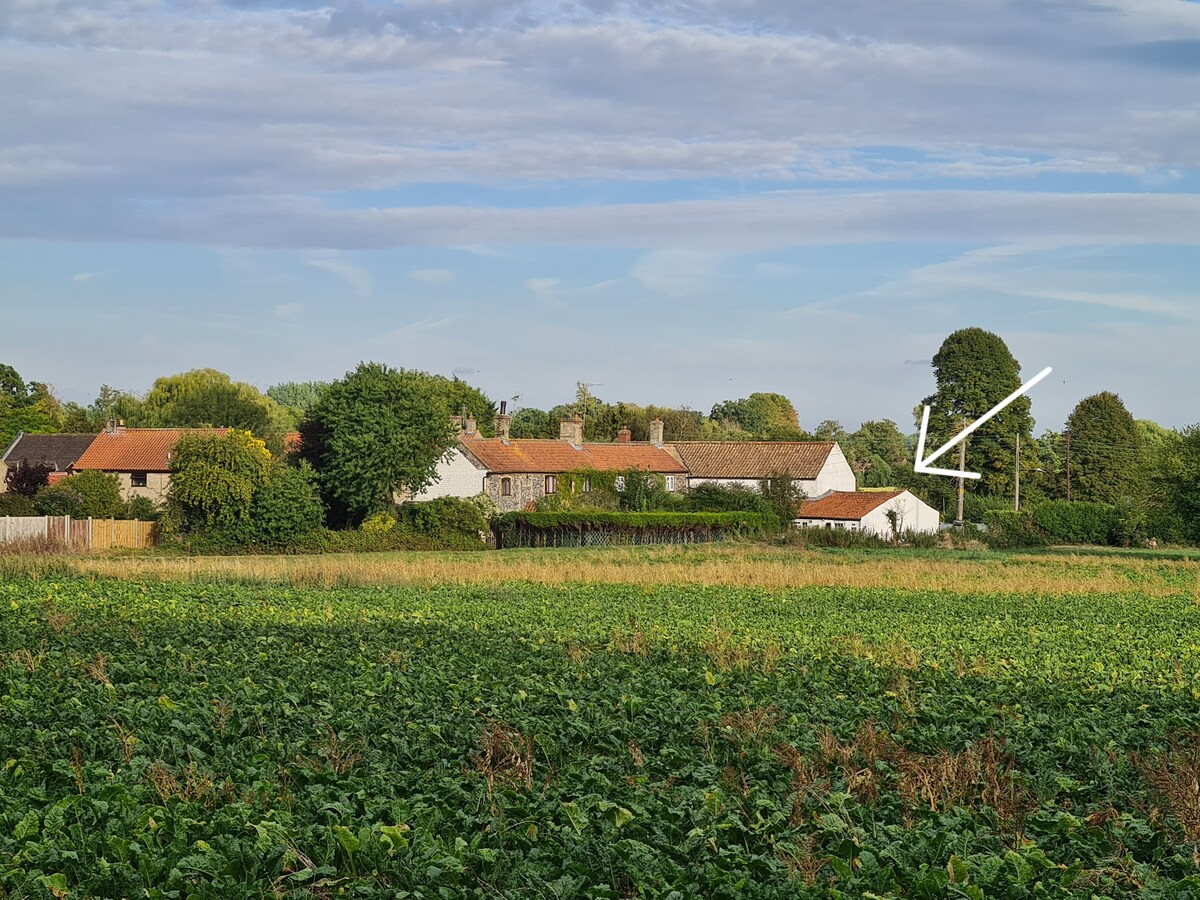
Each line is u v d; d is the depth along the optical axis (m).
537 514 72.06
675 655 24.31
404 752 14.27
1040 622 33.66
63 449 95.00
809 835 11.34
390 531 69.81
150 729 15.15
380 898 9.70
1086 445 114.19
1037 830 11.73
